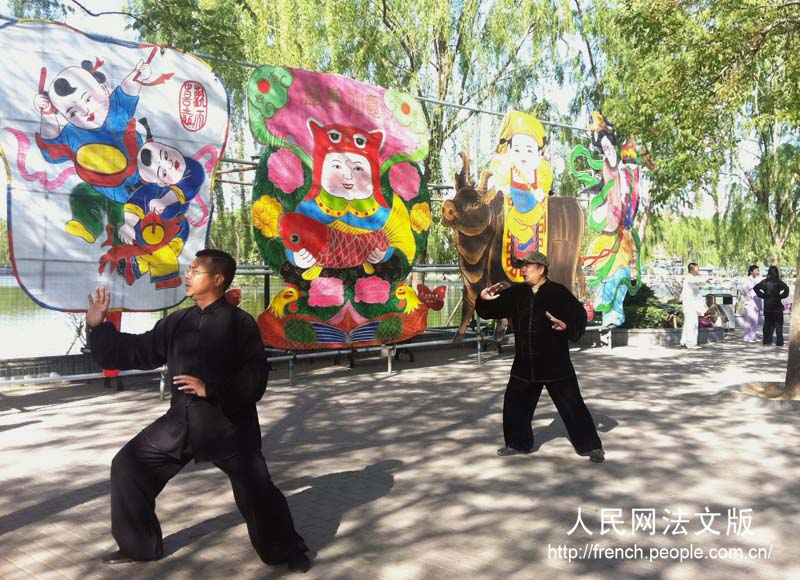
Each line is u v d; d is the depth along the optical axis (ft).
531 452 21.27
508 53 57.62
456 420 25.73
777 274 53.21
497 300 21.13
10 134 24.86
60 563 13.10
